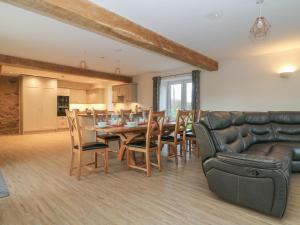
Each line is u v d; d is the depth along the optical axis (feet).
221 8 8.69
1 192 8.13
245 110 16.92
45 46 13.99
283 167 6.29
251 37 12.12
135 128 10.63
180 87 22.57
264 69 15.92
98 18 8.41
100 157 13.76
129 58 17.48
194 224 6.02
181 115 12.19
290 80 14.76
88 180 9.52
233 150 8.32
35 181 9.36
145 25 10.44
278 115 13.03
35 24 10.31
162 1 8.11
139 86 26.18
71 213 6.59
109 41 12.95
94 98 32.32
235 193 6.98
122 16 9.39
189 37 12.23
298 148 10.61
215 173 7.49
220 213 6.63
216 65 18.19
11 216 6.40
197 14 9.24
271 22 10.05
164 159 13.34
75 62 18.95
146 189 8.52
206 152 8.04
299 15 9.32
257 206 6.54
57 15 7.88
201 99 19.75
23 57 16.97
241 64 17.08
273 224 6.02
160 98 23.35
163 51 12.49
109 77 24.59
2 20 9.85
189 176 10.10
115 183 9.17
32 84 26.04
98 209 6.86
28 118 25.86
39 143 19.15
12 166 11.66
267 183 6.30
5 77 26.11
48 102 27.50
